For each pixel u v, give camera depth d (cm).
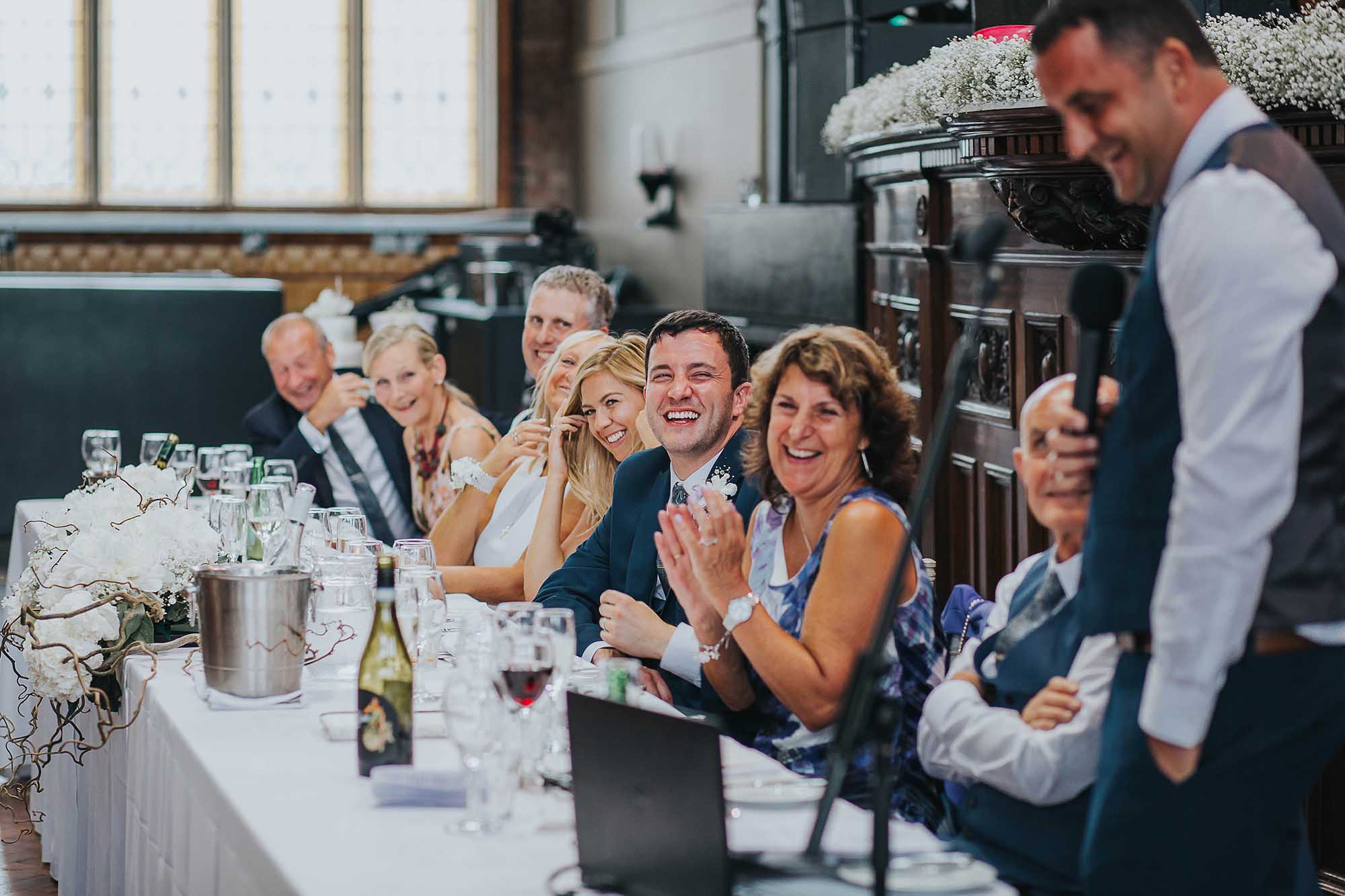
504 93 1309
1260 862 181
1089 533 186
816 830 162
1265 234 161
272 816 193
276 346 510
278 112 1281
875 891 151
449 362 1112
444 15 1307
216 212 1270
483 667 189
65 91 1238
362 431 494
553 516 375
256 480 427
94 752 311
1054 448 193
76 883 334
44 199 1238
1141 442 177
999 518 464
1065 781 200
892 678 238
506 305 1046
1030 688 212
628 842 170
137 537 296
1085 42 172
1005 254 438
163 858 245
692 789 164
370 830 188
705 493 234
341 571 295
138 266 1228
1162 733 166
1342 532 170
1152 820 177
